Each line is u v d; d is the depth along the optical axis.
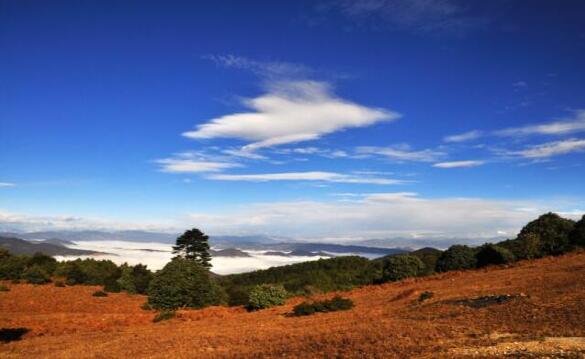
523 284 30.09
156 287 47.81
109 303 55.03
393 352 16.55
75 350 25.47
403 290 39.22
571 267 35.16
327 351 18.02
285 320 30.98
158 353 22.31
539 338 16.22
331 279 82.19
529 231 52.03
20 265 75.81
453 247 51.94
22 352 26.44
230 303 54.72
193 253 67.31
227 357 19.42
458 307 25.00
